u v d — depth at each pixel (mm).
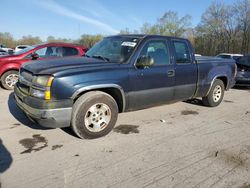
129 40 4840
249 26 43438
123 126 4852
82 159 3504
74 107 3916
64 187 2867
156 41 4914
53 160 3443
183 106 6551
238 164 3541
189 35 54125
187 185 3000
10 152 3621
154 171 3271
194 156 3725
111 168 3299
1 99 6578
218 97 6590
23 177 3025
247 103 7367
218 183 3066
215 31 48500
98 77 4016
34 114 3732
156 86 4852
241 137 4547
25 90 4078
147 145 4035
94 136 4164
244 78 9703
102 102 4141
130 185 2951
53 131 4414
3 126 4582
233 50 46000
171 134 4551
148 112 5855
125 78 4328
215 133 4699
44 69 3877
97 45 5414
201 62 5859
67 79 3734
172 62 5129
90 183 2959
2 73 7895
